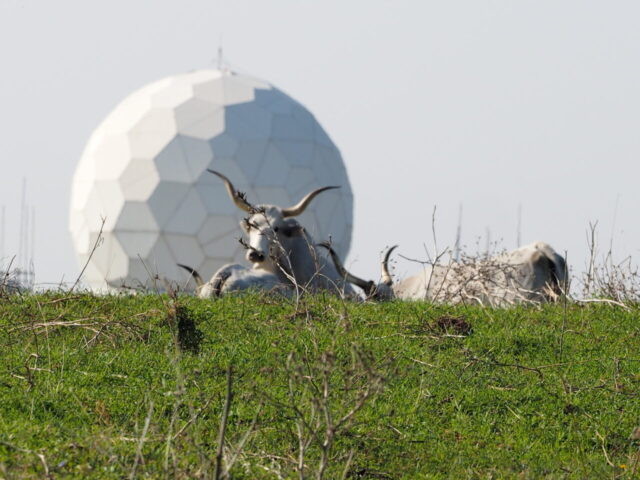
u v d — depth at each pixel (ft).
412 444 97.55
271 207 199.82
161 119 527.81
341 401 103.65
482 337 132.57
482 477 90.53
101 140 540.93
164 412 99.96
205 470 78.07
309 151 545.03
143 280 519.19
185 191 517.96
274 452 91.66
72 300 143.54
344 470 84.33
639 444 101.60
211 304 144.66
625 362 125.29
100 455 84.02
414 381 113.91
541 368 122.11
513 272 203.51
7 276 151.43
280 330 130.31
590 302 160.25
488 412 107.45
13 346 120.57
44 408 98.07
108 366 112.98
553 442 102.01
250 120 534.37
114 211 522.88
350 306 145.69
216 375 111.65
